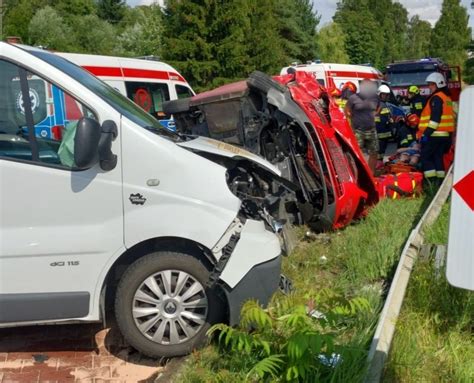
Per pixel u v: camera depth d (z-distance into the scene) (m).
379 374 3.45
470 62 40.16
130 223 4.17
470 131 3.21
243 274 4.23
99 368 4.29
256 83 6.98
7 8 53.78
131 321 4.25
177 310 4.27
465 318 4.45
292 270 6.00
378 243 6.36
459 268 3.26
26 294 4.14
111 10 68.94
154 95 13.06
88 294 4.19
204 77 38.56
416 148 10.55
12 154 4.16
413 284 4.95
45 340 4.70
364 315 4.30
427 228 6.55
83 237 4.15
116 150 4.17
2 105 4.19
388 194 9.07
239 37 38.22
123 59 12.61
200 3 38.19
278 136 7.12
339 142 7.44
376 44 75.12
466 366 3.90
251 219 4.39
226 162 4.68
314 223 7.35
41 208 4.13
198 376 3.89
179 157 4.23
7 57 4.19
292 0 55.84
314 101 7.35
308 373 3.44
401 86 22.03
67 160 4.18
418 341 4.14
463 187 3.23
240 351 3.72
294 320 3.44
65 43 48.72
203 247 4.24
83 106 4.22
